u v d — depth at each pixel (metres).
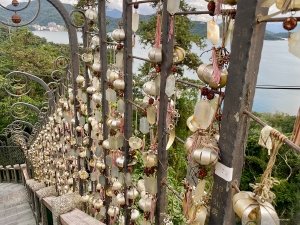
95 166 2.17
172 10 0.91
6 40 14.21
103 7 1.67
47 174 3.96
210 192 0.93
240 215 0.69
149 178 1.28
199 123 0.83
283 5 0.57
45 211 3.11
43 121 4.28
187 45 5.47
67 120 2.63
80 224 1.97
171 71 1.08
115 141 1.64
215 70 0.76
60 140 3.07
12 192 6.42
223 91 0.81
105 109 1.85
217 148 0.79
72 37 2.18
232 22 0.76
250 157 4.90
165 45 1.06
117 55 1.48
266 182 0.67
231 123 0.74
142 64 6.30
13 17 1.90
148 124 1.33
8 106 10.58
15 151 8.51
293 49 0.58
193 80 5.30
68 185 2.81
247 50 0.68
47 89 3.41
